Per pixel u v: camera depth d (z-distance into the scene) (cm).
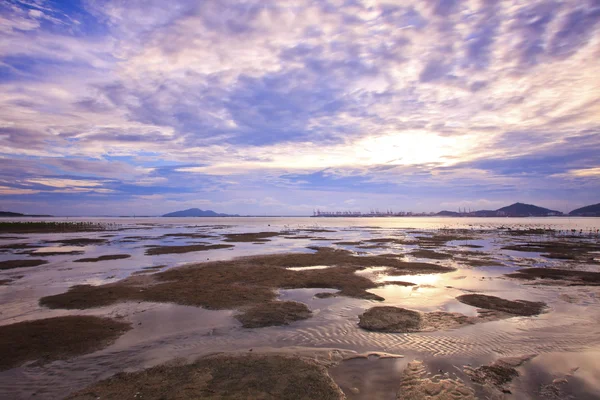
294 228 8594
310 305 1388
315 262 2494
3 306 1359
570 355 902
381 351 923
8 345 953
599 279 1911
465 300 1454
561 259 2723
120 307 1343
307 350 927
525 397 699
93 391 711
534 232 6531
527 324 1150
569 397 700
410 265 2339
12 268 2247
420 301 1449
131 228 8144
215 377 767
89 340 998
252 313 1255
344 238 4972
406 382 754
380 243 4112
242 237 5125
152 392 702
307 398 683
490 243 4141
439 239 4766
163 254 2995
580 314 1265
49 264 2408
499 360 869
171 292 1563
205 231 6919
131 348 944
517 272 2116
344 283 1761
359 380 762
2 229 6631
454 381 760
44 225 7819
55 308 1331
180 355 895
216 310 1303
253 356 883
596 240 4616
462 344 974
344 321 1181
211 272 2070
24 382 755
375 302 1434
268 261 2531
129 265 2367
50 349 931
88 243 4047
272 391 707
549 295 1554
